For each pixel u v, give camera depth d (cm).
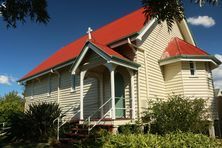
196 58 1655
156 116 1280
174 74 1712
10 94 4025
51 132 1462
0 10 739
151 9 664
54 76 2284
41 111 1598
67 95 2066
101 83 1680
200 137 770
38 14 755
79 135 1272
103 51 1370
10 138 1611
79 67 1510
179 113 1234
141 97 1508
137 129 1269
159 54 1770
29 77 2558
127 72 1560
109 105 1614
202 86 1673
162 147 678
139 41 1598
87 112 1786
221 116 2108
